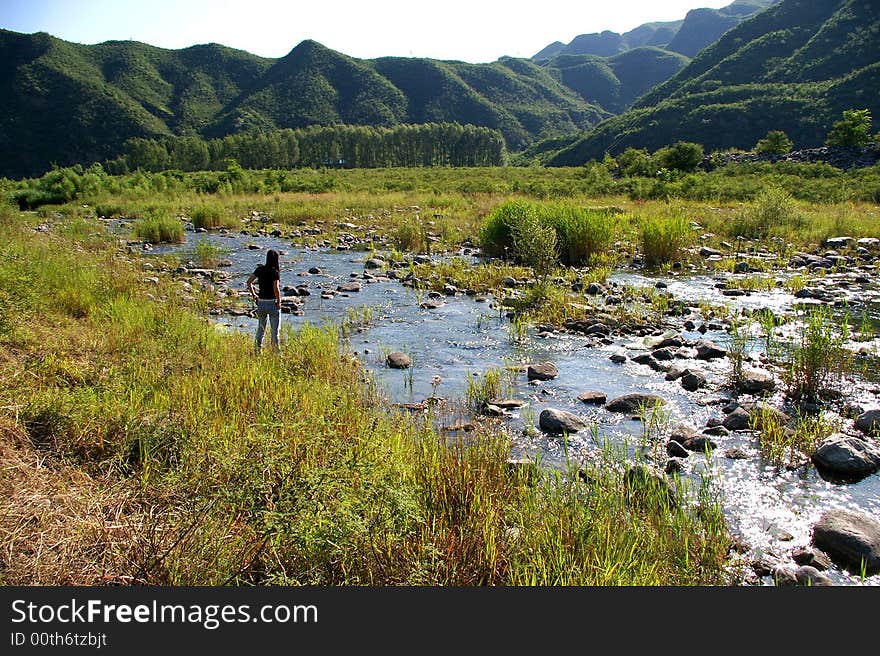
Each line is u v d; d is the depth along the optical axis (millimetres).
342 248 19375
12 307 6902
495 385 7289
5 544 3264
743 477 5211
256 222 26328
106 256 15055
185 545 3402
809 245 18141
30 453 4211
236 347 7840
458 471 4480
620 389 7441
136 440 4695
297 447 4051
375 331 10117
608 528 3834
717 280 14258
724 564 3918
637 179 40719
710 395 7176
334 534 3291
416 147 134375
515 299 11906
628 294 12500
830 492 4961
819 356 7027
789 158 52125
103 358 6750
